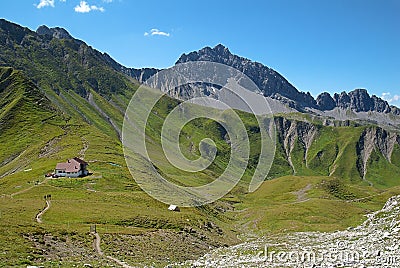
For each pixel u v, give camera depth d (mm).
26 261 36719
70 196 110375
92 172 138250
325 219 131625
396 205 65688
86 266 37406
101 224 80125
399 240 38062
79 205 96750
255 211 153250
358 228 66938
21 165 180750
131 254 54281
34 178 135625
